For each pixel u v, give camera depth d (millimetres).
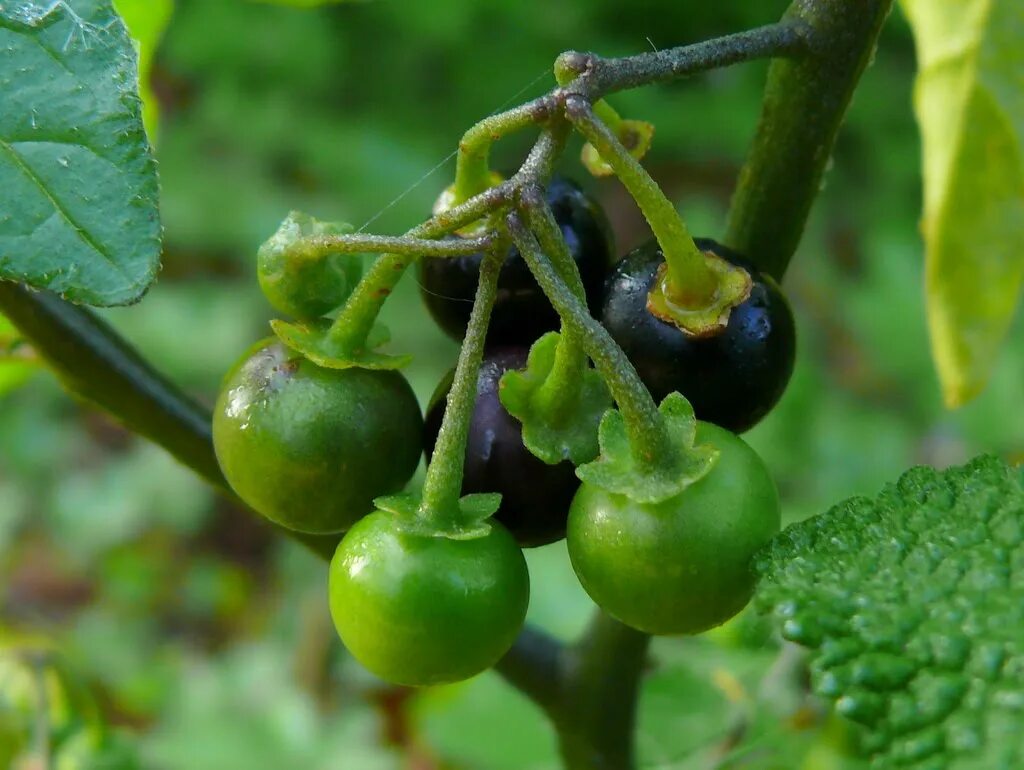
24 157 93
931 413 267
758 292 102
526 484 101
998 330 122
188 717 236
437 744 164
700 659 141
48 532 320
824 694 93
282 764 230
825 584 95
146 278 93
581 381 100
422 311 292
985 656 92
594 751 120
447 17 369
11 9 93
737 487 97
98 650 284
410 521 98
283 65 359
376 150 342
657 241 102
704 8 389
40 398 332
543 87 376
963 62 118
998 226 120
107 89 93
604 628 117
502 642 99
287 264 102
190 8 359
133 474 318
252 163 342
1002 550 95
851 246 359
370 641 99
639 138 104
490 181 102
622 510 97
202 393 307
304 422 101
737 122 364
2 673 143
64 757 142
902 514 97
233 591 315
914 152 363
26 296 113
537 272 95
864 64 105
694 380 101
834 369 313
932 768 91
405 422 103
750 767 132
